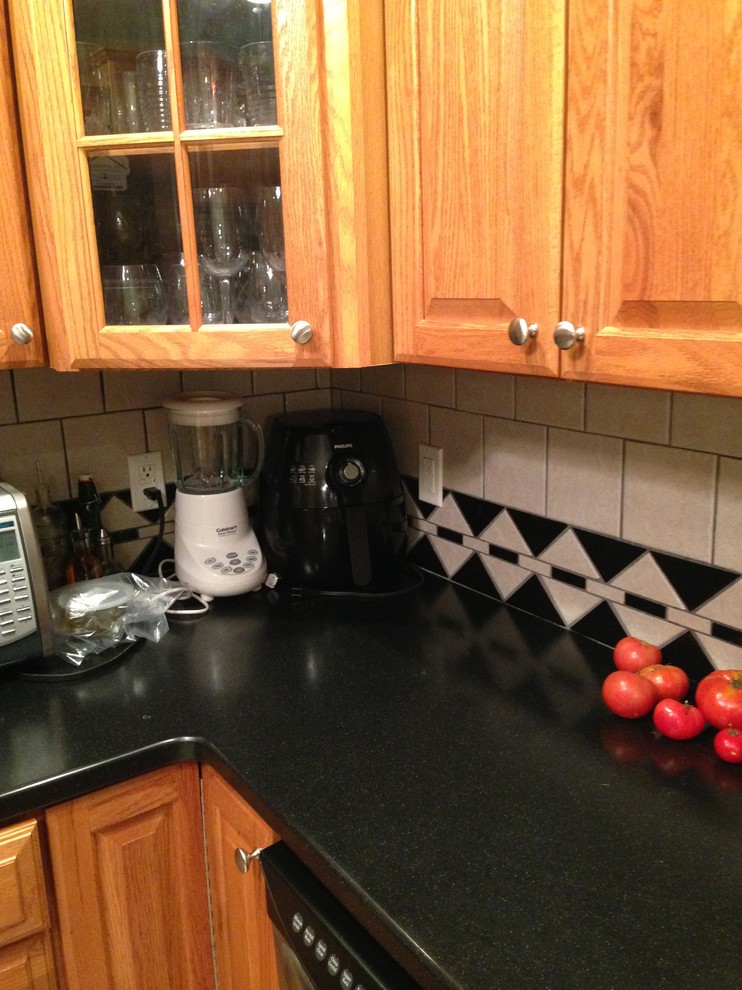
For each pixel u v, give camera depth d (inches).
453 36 38.8
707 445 44.1
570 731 43.8
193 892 47.3
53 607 53.7
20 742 44.0
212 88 45.3
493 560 60.1
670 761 40.9
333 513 60.4
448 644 54.3
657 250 31.6
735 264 29.4
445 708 46.3
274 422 63.5
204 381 66.4
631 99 31.4
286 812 37.3
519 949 29.6
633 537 49.2
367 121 43.3
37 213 46.3
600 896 32.0
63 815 42.3
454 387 60.3
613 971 28.6
